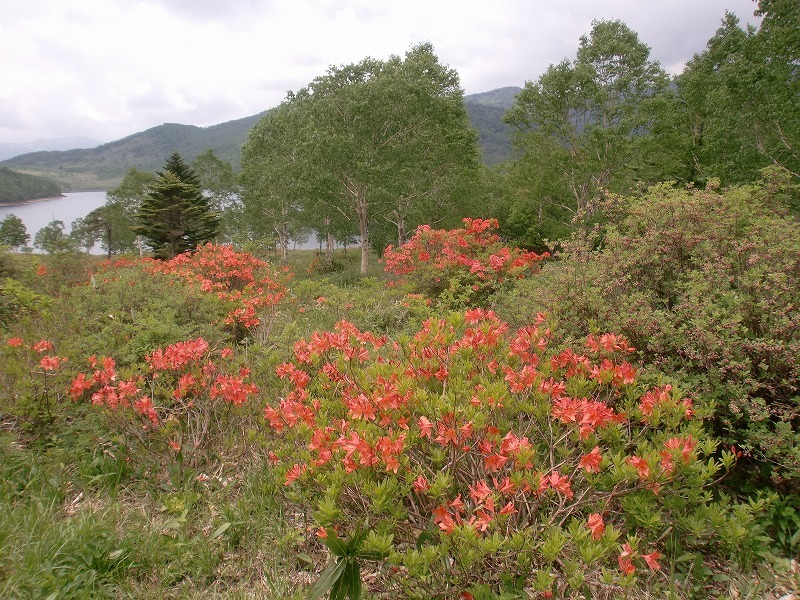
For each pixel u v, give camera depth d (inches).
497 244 391.2
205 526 117.1
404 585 84.7
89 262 500.4
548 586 73.1
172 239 1026.1
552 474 85.8
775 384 119.0
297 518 118.0
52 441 149.9
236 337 257.1
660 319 128.6
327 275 870.4
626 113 839.7
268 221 1322.6
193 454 138.9
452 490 95.0
